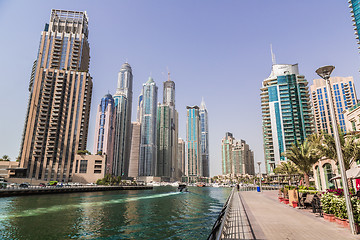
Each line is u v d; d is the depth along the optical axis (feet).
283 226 35.99
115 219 93.15
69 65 538.47
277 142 443.32
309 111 449.89
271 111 466.70
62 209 120.57
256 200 85.35
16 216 97.04
